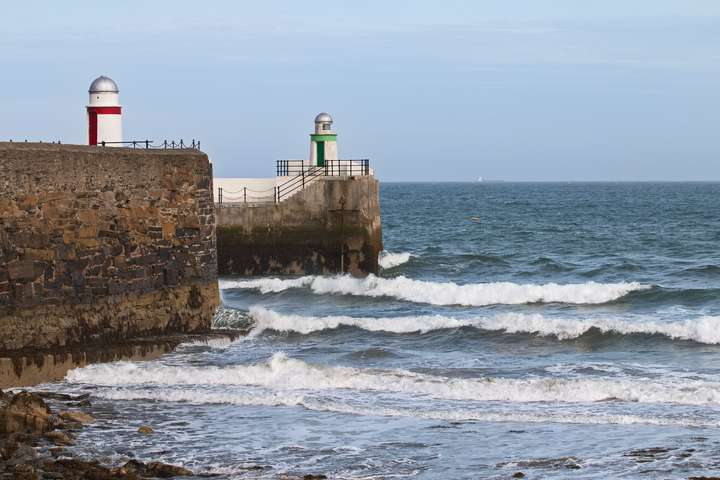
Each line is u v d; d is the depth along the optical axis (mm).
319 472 18141
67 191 26219
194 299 30250
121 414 22078
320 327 31688
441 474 17984
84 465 17938
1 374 23938
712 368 26031
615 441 19688
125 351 26703
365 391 23922
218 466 18391
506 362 27344
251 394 23375
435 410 22062
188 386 24406
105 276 27312
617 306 37469
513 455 19000
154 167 28859
